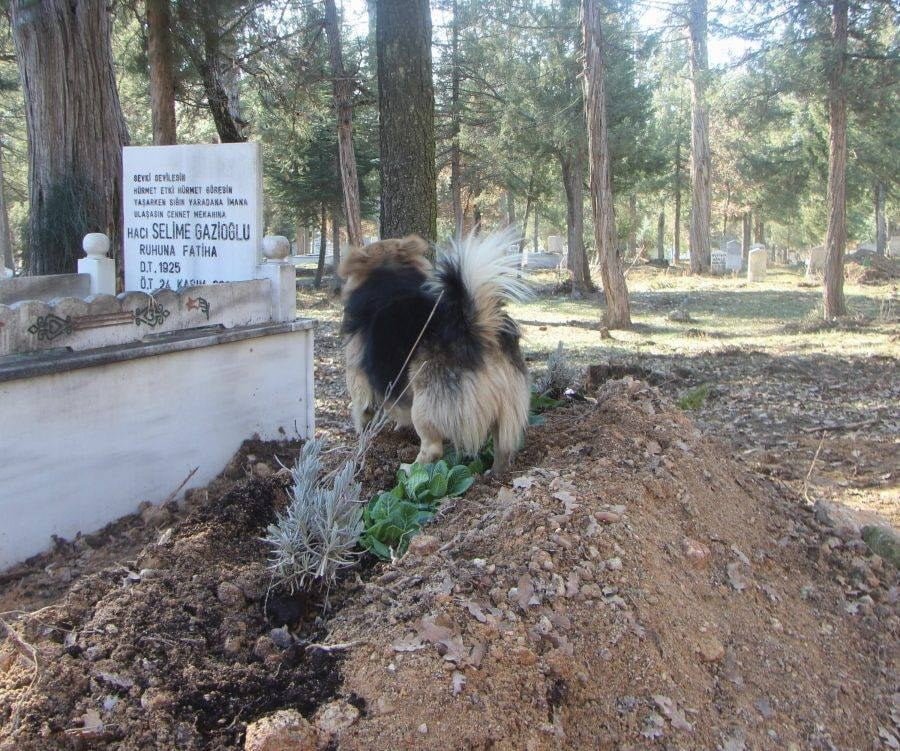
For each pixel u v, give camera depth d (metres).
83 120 8.37
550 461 5.05
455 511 4.42
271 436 5.96
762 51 16.98
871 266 32.66
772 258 60.47
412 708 2.87
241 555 4.07
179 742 2.83
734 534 4.72
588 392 7.71
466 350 4.66
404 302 5.02
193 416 5.30
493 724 2.85
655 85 26.34
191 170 6.07
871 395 10.46
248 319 5.78
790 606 4.32
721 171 41.91
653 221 61.22
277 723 2.75
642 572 3.82
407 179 9.37
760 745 3.32
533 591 3.48
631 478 4.55
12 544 4.30
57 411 4.46
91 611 3.52
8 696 2.97
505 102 24.84
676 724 3.21
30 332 4.40
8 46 19.44
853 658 4.14
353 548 4.13
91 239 6.20
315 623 3.58
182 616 3.46
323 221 29.97
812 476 7.11
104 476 4.75
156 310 5.07
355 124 27.94
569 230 27.23
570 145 24.11
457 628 3.21
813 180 34.91
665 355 13.88
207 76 15.88
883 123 20.33
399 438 5.66
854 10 16.30
